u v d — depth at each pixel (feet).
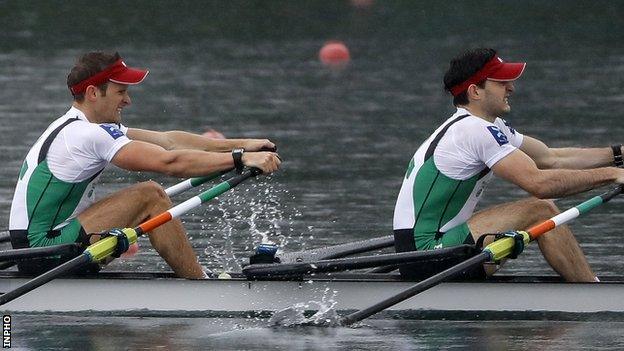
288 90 309.42
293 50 404.36
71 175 111.96
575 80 319.47
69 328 108.47
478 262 105.50
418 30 445.37
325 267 109.60
